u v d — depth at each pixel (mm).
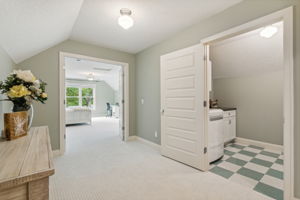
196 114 2230
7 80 1195
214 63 3684
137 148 3197
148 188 1754
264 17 1587
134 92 3877
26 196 603
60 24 2031
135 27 2436
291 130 1419
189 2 1791
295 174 1409
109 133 4676
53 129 2758
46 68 2695
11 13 1241
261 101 3350
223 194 1642
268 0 1562
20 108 1275
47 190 646
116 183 1857
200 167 2186
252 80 3492
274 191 1692
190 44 2398
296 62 1400
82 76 8055
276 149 3098
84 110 6344
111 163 2438
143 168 2260
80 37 2822
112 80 9047
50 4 1444
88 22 2268
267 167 2297
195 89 2242
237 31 1806
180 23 2291
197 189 1734
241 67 3424
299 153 1392
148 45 3240
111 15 2076
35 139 1119
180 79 2451
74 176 2021
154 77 3227
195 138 2250
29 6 1295
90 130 5164
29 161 719
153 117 3277
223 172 2141
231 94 3877
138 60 3730
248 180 1928
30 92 1241
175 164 2395
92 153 2896
